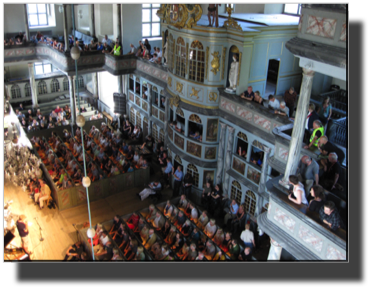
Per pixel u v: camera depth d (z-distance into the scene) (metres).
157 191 17.67
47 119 25.83
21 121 23.28
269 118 13.43
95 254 13.66
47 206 16.83
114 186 17.97
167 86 17.97
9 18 25.64
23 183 17.27
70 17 27.89
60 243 14.77
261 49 14.88
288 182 8.84
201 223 15.38
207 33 14.38
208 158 16.83
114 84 25.58
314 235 8.16
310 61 7.33
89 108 26.42
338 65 6.76
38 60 24.62
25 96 27.36
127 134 23.50
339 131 10.80
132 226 15.21
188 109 16.16
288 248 8.75
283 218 8.93
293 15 18.36
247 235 13.55
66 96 28.55
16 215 14.99
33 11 26.53
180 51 15.82
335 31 6.73
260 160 15.02
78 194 16.94
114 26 23.11
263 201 15.09
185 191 17.38
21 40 23.67
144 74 21.70
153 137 22.80
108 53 22.28
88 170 18.00
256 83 15.48
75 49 7.82
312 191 8.09
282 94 16.66
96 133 22.22
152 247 13.75
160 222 15.17
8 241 13.47
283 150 11.88
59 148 20.80
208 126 16.16
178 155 17.77
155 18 23.91
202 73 15.39
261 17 17.39
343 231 7.64
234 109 15.02
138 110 23.33
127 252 13.91
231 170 16.42
